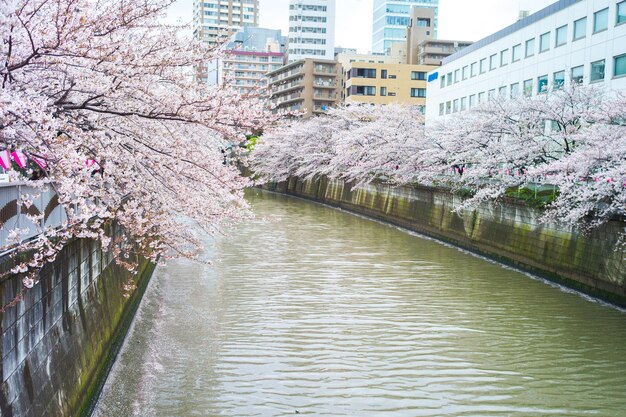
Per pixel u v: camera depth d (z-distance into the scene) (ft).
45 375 25.50
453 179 95.35
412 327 48.55
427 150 96.37
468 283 64.90
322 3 331.57
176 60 28.12
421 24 269.85
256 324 48.49
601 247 58.85
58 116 26.63
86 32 23.09
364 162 123.65
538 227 70.38
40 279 25.30
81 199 21.12
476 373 39.19
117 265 48.26
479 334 47.03
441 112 161.58
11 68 21.30
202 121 27.76
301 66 256.73
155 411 32.91
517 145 74.33
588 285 60.39
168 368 39.01
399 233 105.40
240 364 39.86
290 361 40.60
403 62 278.46
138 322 48.70
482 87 135.85
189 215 36.58
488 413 33.68
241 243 89.51
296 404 34.19
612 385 37.78
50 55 21.75
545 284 65.00
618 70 90.17
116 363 39.52
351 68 228.84
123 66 25.62
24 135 20.01
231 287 61.05
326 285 62.49
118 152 30.81
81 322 33.24
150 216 33.73
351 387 36.58
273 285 62.13
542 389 37.04
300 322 49.26
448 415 33.32
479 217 85.92
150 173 32.71
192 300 55.83
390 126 124.77
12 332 21.67
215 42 33.78
